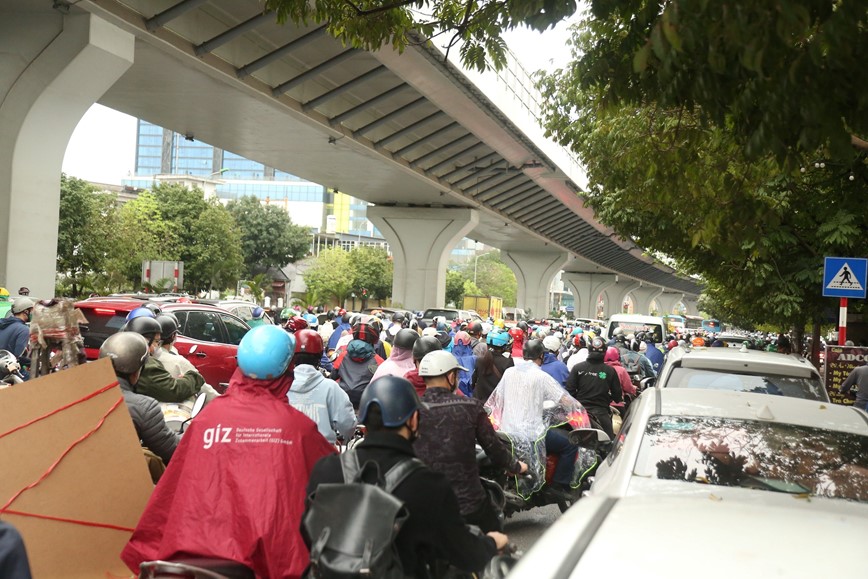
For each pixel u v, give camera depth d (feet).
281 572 12.17
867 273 47.21
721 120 19.11
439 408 16.53
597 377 33.55
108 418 14.07
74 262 159.74
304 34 81.56
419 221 191.83
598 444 28.48
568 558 7.59
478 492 16.52
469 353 46.93
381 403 11.29
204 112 103.60
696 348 29.84
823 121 16.55
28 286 72.59
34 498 13.12
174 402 21.48
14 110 70.95
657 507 9.62
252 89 87.10
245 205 287.69
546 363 34.65
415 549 10.87
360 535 10.11
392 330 57.26
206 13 76.74
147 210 206.90
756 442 15.07
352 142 113.29
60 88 71.15
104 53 70.54
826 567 7.38
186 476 12.52
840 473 14.21
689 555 7.63
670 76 17.21
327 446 13.25
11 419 13.23
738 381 26.07
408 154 134.41
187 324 42.93
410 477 10.90
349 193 182.19
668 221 60.80
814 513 9.52
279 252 288.51
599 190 69.05
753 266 57.47
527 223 222.28
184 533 12.17
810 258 57.72
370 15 32.78
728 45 16.25
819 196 50.96
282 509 12.30
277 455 12.53
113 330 37.55
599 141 51.90
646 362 55.72
